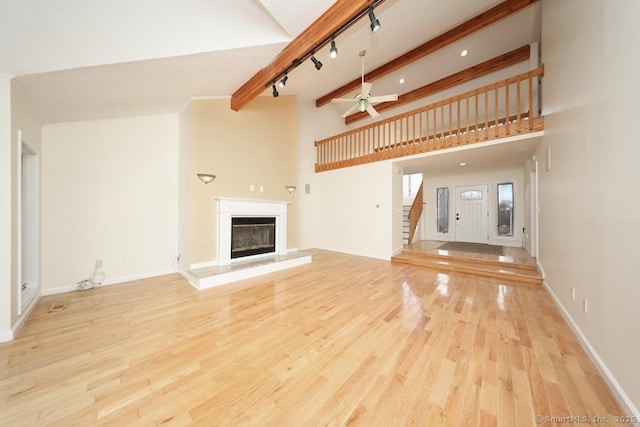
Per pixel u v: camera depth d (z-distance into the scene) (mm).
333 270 4574
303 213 6902
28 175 2979
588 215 1917
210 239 4258
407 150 5215
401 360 1831
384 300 3064
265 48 2842
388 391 1515
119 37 2311
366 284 3721
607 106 1611
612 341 1533
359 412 1356
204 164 4184
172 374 1680
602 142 1685
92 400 1446
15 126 2264
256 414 1347
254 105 5020
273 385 1572
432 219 7984
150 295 3246
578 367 1741
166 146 4367
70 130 3424
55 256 3307
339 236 6555
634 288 1318
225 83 3793
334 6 2551
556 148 2805
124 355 1901
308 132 7102
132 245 3979
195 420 1308
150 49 2418
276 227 5281
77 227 3479
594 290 1801
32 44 2090
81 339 2133
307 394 1492
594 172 1810
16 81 2242
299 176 6840
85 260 3545
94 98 2977
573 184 2242
